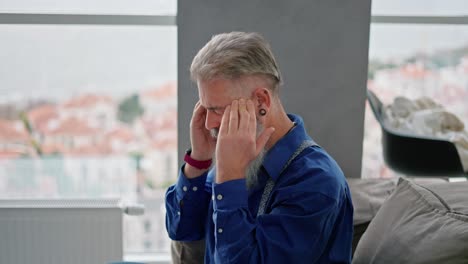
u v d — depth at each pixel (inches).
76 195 99.9
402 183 64.1
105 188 101.0
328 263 50.4
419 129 86.7
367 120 100.8
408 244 53.4
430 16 93.0
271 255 45.9
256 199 52.2
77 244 91.6
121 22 91.1
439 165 79.7
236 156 47.1
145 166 101.3
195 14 83.9
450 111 94.3
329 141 89.9
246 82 46.8
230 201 47.1
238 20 84.6
